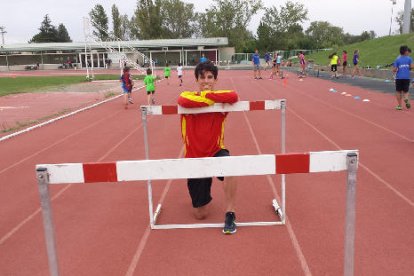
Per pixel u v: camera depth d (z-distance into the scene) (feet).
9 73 160.97
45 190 6.61
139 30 267.18
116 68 175.32
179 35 276.21
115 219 13.96
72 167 6.61
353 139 25.29
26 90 74.08
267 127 30.48
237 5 229.25
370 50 112.27
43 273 10.62
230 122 32.99
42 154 24.34
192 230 12.76
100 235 12.72
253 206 14.67
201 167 6.73
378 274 9.91
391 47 101.09
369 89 56.03
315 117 34.27
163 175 6.75
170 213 14.28
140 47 179.83
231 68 152.25
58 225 13.62
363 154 21.38
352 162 6.59
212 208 14.60
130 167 6.70
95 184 17.95
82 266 10.85
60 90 73.00
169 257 11.13
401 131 27.12
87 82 94.07
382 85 60.80
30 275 10.54
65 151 24.93
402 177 17.31
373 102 42.65
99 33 270.46
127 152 24.07
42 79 112.06
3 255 11.71
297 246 11.47
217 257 11.01
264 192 16.12
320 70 111.24
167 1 266.16
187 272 10.32
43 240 12.62
